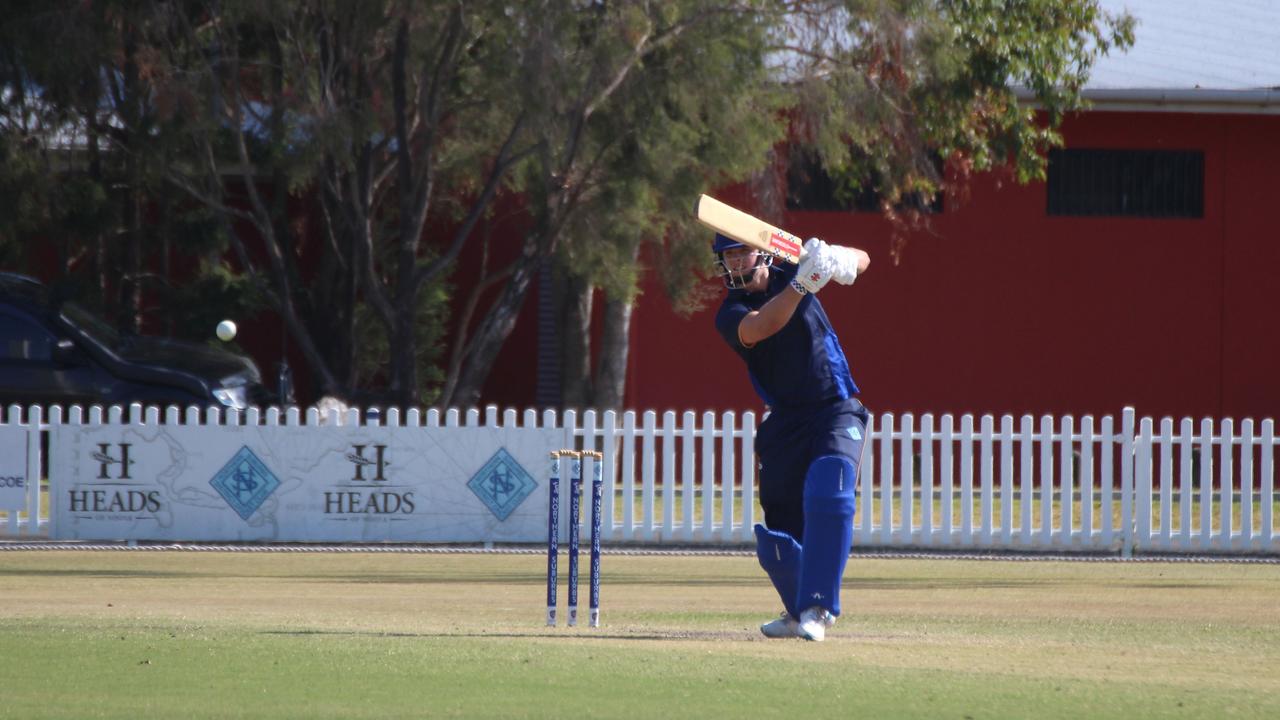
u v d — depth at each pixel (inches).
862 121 2886.3
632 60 2559.1
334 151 2620.6
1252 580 1649.9
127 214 3250.5
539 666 834.8
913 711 701.3
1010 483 2022.6
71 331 2785.4
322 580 1574.8
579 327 3528.5
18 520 2060.8
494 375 3914.9
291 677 789.9
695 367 3548.2
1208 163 3624.5
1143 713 700.7
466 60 2765.7
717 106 2620.6
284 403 2874.0
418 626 1074.1
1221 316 3627.0
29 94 2923.2
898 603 1338.6
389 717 679.1
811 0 2770.7
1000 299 3602.4
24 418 2736.2
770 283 1006.4
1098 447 3503.9
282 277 2903.5
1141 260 3622.0
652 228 2915.8
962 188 3410.4
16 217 3004.4
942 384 3595.0
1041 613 1238.9
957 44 3070.9
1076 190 3629.4
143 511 2057.1
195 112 2645.2
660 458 3408.0
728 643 970.1
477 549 1987.0
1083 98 3464.6
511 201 3661.4
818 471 991.0
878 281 3587.6
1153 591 1489.9
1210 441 2018.9
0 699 720.3
